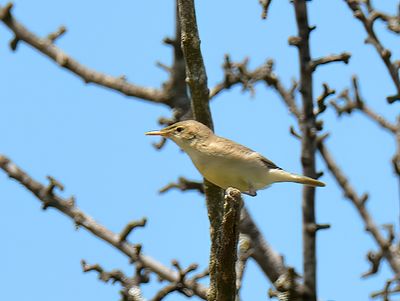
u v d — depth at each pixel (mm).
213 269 8609
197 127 10547
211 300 8602
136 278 11859
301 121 13203
